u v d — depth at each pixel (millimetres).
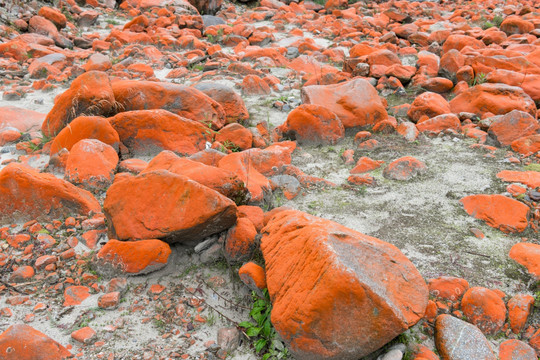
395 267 2760
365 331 2463
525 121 5203
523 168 4754
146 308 3070
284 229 3113
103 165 4305
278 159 4770
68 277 3270
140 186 3422
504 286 3188
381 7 14961
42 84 6734
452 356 2631
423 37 10188
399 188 4488
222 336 2814
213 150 4543
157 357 2711
